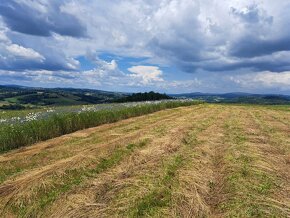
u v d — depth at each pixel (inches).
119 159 450.3
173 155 464.4
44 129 655.8
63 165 408.2
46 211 286.0
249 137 633.6
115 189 325.1
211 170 401.7
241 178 358.6
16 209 293.3
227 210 282.5
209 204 301.9
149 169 393.7
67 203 294.7
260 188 329.7
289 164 445.4
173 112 1387.8
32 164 440.1
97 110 946.1
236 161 431.5
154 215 269.6
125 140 585.9
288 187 339.6
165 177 358.6
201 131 719.1
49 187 337.4
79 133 703.1
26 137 596.1
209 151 504.1
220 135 657.0
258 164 414.3
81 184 345.1
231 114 1288.1
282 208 282.2
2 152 536.4
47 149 534.9
